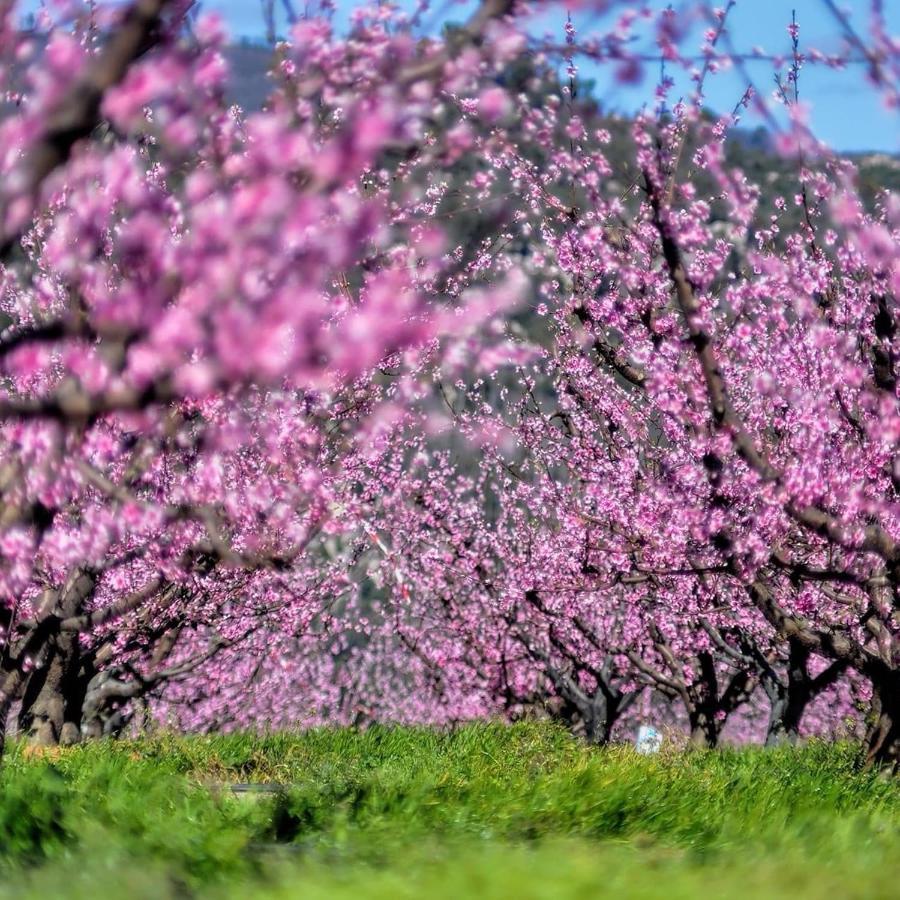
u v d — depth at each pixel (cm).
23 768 1652
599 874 920
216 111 1078
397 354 2136
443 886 872
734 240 2477
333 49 1059
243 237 878
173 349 917
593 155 2003
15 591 1616
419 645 5791
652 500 2916
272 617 4422
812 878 1045
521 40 1002
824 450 2317
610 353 2389
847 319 2503
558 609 4669
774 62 1552
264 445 2631
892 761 2486
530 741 3309
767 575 3039
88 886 955
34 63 1195
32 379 2084
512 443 4222
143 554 2544
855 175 1934
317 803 1488
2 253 995
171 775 1712
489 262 2544
